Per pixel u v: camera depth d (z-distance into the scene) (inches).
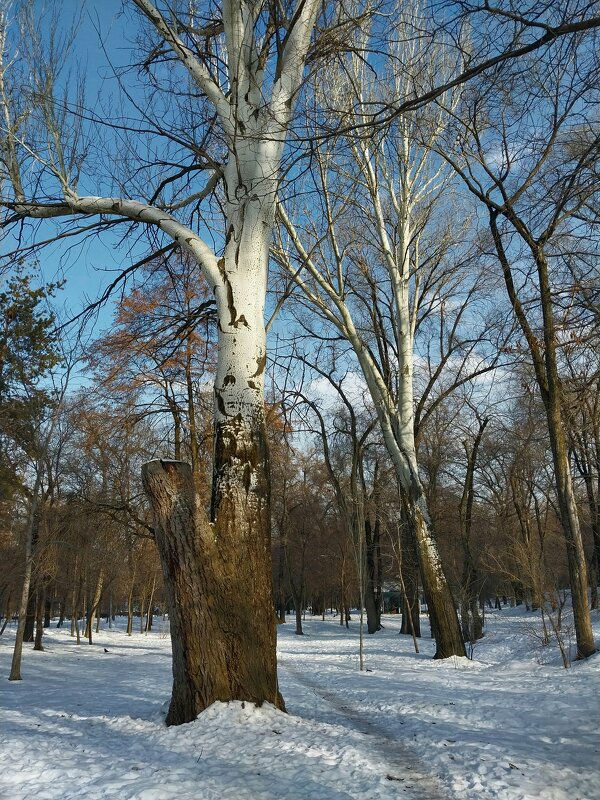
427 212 852.0
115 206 409.1
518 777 223.1
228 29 390.9
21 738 311.1
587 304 407.2
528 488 1343.5
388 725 339.0
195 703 319.9
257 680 327.9
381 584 1763.0
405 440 804.6
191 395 838.5
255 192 380.2
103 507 909.8
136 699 468.1
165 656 1063.6
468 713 366.9
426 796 213.2
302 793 214.1
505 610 2148.1
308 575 2198.6
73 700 469.1
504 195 597.6
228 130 387.9
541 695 418.6
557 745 272.1
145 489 347.9
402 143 797.2
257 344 374.0
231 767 247.9
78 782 235.3
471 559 1050.7
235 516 345.1
